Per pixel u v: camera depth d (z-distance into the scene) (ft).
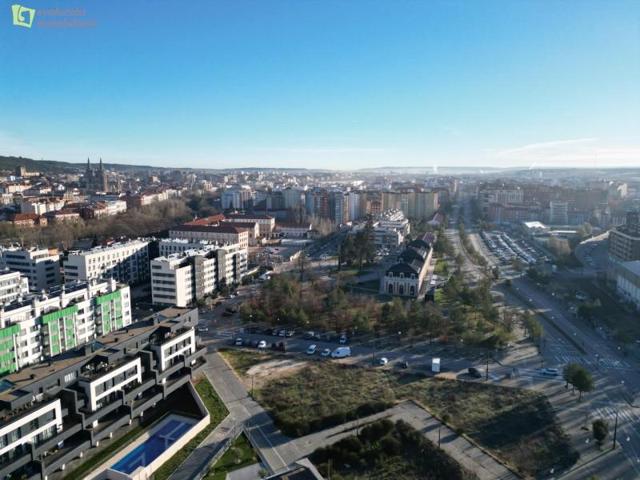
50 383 474.08
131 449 512.63
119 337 573.33
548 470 472.85
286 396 612.29
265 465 475.31
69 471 464.65
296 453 495.82
